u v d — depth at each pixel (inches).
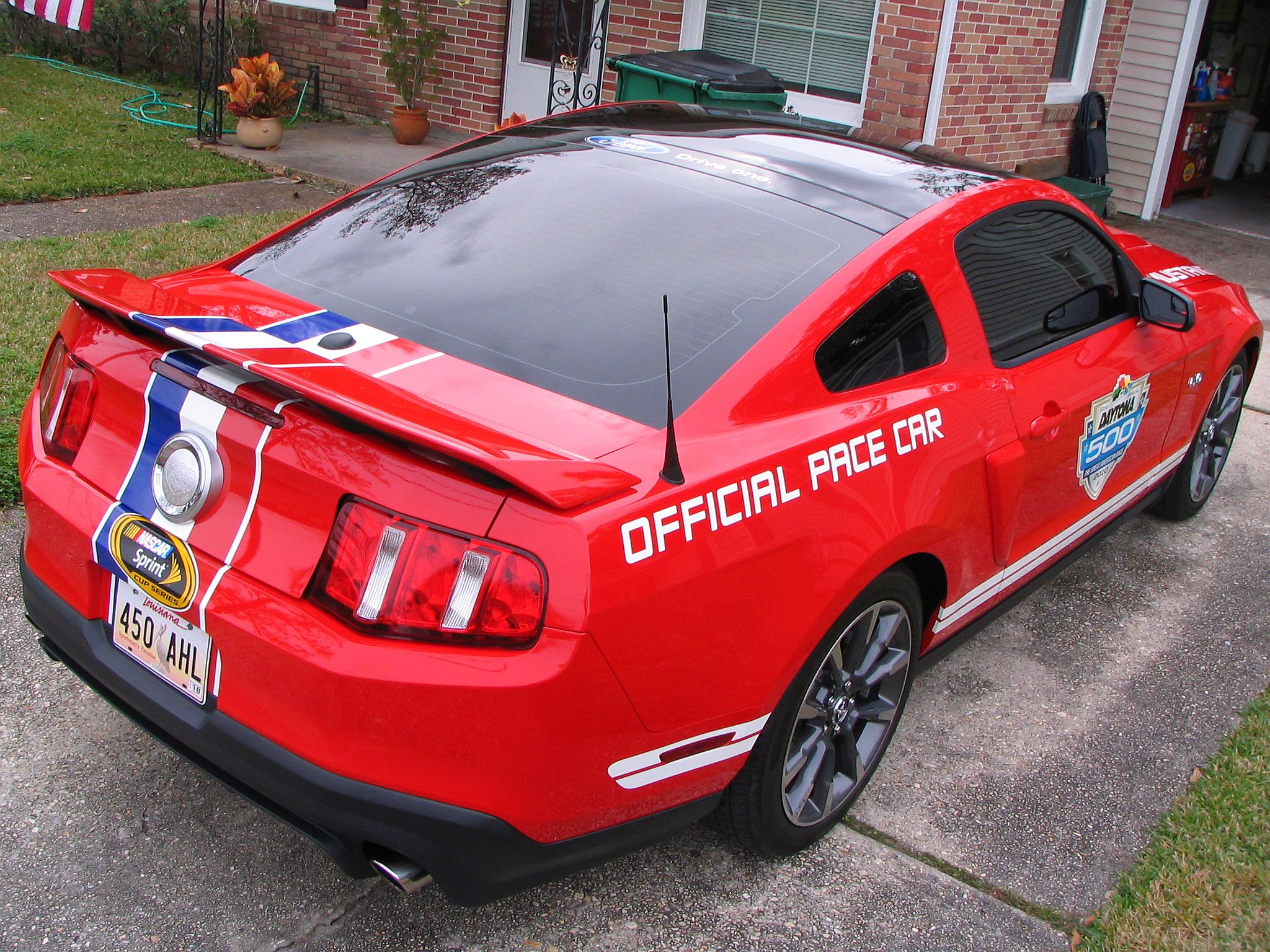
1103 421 142.4
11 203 292.4
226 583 84.6
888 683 116.1
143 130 384.5
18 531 151.3
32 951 92.4
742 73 301.4
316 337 93.6
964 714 137.9
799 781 107.6
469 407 87.0
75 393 97.9
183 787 112.2
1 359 189.8
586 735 82.1
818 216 112.6
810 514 95.0
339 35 442.6
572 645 78.5
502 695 77.8
